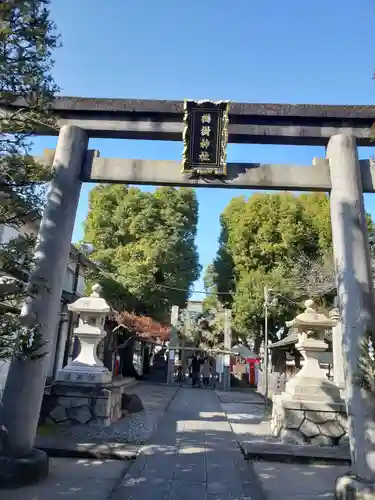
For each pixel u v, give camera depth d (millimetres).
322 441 8203
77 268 16750
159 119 6887
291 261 22547
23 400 5496
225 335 25094
